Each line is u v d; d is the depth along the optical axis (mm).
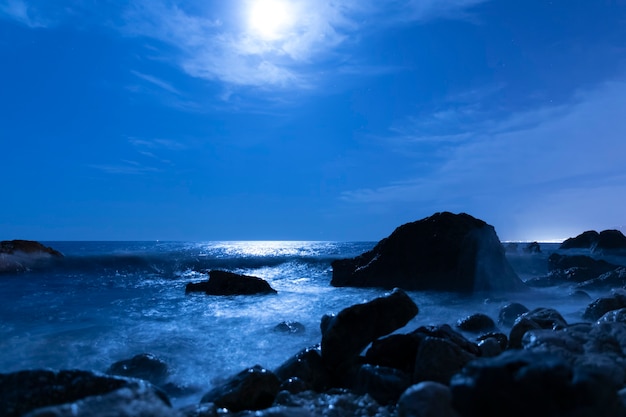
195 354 8227
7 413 3891
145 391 3461
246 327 10539
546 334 5555
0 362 7574
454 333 6707
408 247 18562
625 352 5527
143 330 10117
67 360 7746
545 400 2926
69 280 21094
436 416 3641
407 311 7102
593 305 9984
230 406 5238
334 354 6676
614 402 3092
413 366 6387
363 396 4977
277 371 6418
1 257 22953
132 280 21906
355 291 17453
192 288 17250
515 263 29359
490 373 3049
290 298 15602
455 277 17516
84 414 3000
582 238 50438
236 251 60688
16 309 12820
